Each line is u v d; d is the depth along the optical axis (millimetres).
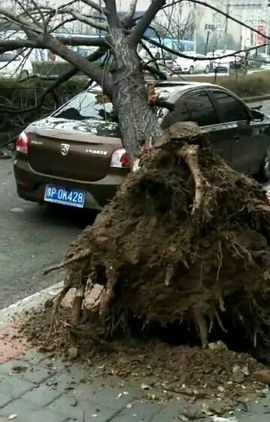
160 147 3459
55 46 5379
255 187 3508
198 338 3613
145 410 3043
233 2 9602
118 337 3631
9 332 3887
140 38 5258
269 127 9219
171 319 3430
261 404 3082
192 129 3475
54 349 3629
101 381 3289
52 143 6477
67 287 3633
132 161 4578
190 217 3355
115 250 3393
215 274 3326
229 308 3461
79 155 6316
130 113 4766
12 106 8352
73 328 3602
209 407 3053
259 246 3396
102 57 6113
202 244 3320
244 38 9664
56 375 3359
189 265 3320
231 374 3271
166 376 3287
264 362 3611
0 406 3084
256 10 9969
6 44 5566
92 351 3539
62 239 6387
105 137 6301
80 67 5312
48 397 3160
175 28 6852
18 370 3404
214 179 3385
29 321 4023
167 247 3330
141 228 3428
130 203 3521
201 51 7938
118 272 3383
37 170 6633
